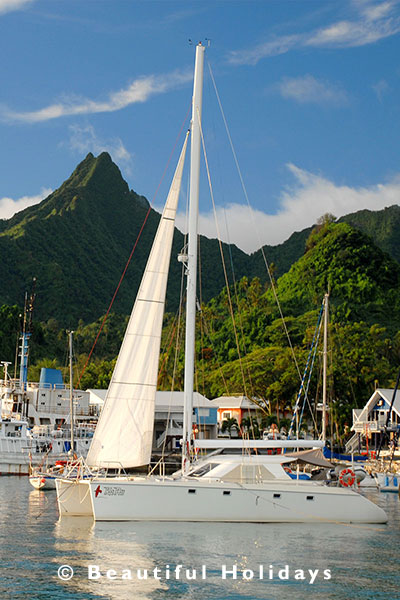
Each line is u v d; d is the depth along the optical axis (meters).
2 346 163.75
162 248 29.11
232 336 158.75
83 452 68.94
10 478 58.03
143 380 28.02
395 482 49.72
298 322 155.12
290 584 19.66
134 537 24.48
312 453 29.56
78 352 191.25
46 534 25.61
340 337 121.25
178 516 26.36
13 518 30.77
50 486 47.28
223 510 26.56
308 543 24.42
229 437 91.50
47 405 80.12
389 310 182.75
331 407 85.50
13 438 61.75
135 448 27.58
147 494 26.33
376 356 119.19
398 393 81.00
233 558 22.17
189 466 27.81
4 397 72.88
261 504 26.84
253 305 182.25
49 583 19.22
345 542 24.75
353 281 186.38
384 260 195.38
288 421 92.56
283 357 109.62
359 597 18.59
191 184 29.00
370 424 79.44
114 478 27.94
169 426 83.56
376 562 22.16
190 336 27.84
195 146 29.22
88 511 29.61
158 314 28.59
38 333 179.50
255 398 107.56
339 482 28.91
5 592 18.34
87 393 85.88
